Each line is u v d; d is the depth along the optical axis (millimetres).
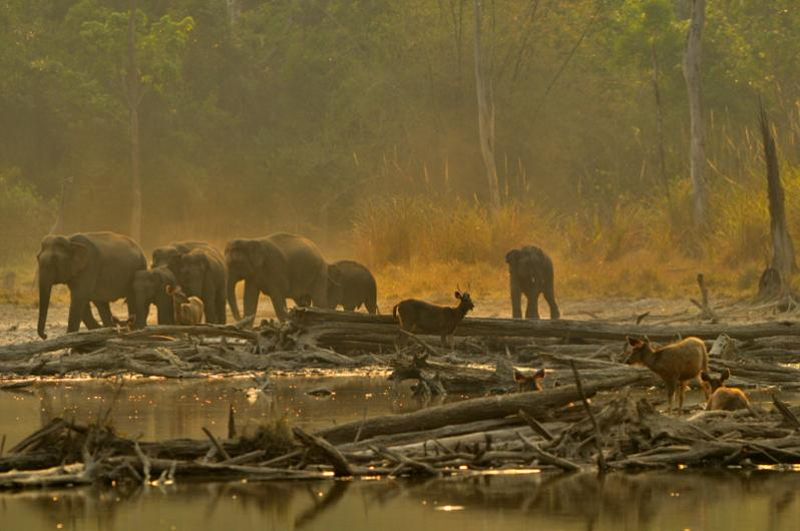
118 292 22359
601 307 26188
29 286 35219
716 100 48031
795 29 47438
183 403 14648
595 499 9273
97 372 17859
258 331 19281
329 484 9844
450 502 9211
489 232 32562
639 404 10961
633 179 46062
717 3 50094
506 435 10891
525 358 17875
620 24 49938
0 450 10305
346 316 18656
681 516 8750
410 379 16797
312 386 16344
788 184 29375
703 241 31078
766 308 23422
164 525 8516
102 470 9930
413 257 32250
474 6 40438
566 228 33875
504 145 45938
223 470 10070
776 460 10578
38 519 8680
